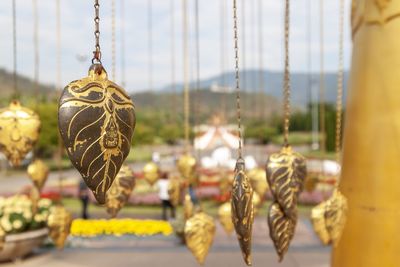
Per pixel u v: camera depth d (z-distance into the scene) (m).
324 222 2.37
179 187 3.57
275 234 1.95
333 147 19.36
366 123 2.24
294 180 1.94
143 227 8.04
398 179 2.18
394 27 2.13
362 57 2.26
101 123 1.24
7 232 6.20
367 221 2.23
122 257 6.59
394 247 2.18
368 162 2.23
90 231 7.91
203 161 16.53
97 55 1.27
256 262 6.09
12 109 2.35
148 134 18.03
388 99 2.17
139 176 11.88
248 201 1.46
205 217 2.67
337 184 2.49
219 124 11.59
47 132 18.20
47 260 6.49
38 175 2.94
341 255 2.35
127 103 1.31
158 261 6.35
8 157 2.34
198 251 2.64
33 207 3.00
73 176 20.19
